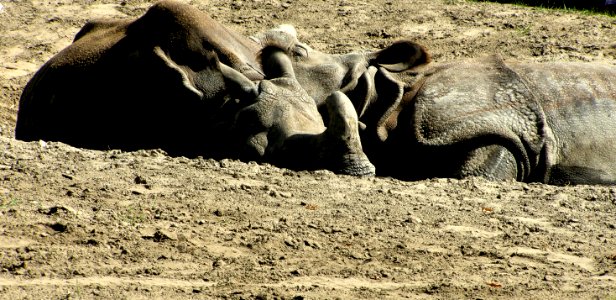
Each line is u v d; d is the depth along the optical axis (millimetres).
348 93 36094
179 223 26000
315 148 32469
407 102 35688
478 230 27453
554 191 32750
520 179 34875
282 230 26016
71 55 36469
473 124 34406
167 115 34656
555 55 54375
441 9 63562
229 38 35469
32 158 31953
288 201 28828
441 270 23812
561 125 35156
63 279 21703
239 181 30688
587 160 34969
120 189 28688
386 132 35312
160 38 34531
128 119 35156
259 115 33562
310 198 29312
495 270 24094
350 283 22531
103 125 35469
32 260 22578
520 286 22781
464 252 25391
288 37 36000
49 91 36250
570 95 35656
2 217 25125
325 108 36031
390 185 32000
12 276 21641
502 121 34656
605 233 27891
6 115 48062
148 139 35281
